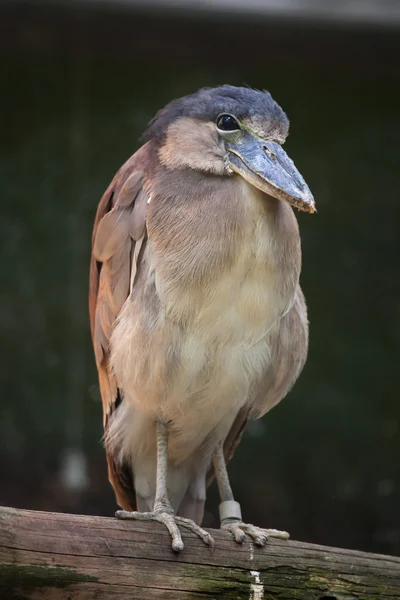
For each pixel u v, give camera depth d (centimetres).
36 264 1270
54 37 1254
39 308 1268
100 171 1278
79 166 1277
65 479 1236
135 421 673
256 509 1234
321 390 1266
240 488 1241
